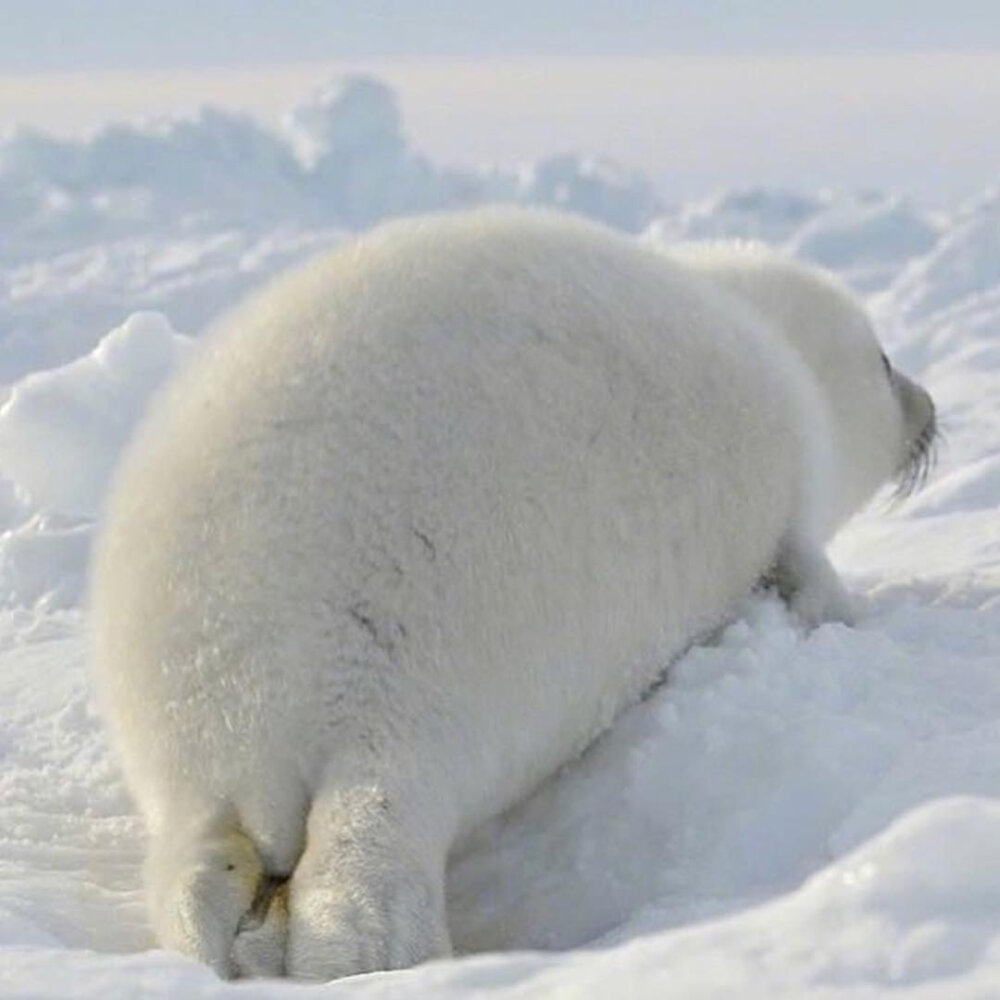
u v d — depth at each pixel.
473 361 9.68
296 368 9.66
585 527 9.62
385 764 8.81
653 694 10.12
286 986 6.14
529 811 9.83
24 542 17.41
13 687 14.12
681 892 8.88
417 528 9.16
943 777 8.80
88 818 11.29
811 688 9.95
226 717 9.02
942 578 12.64
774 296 13.13
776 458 10.70
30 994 6.01
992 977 5.25
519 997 5.74
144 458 9.95
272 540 9.13
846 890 5.74
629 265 10.73
